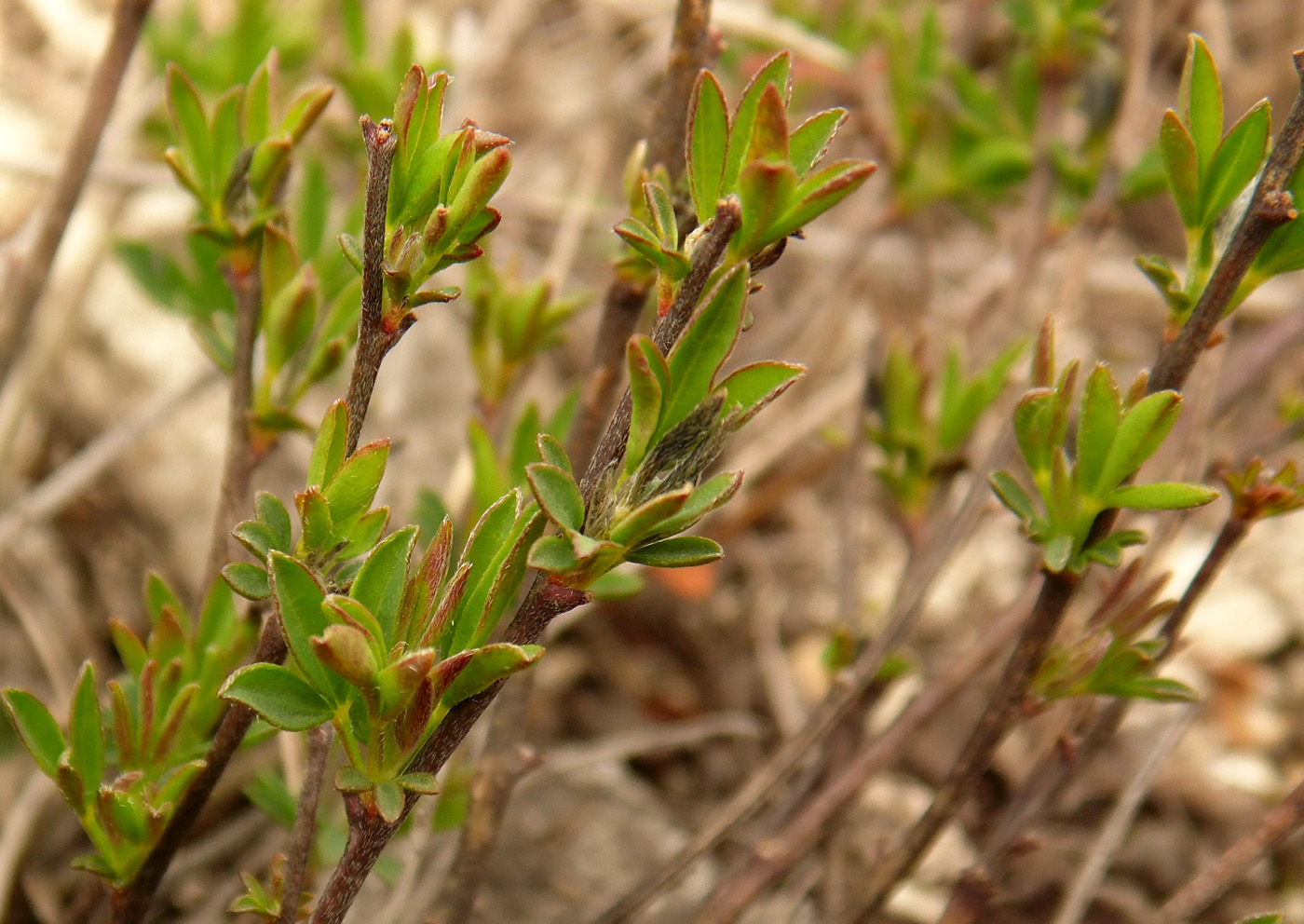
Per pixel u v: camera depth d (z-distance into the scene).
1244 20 1.04
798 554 0.90
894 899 0.69
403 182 0.38
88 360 0.82
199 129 0.44
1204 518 0.93
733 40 0.87
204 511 0.80
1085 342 1.03
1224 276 0.40
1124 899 0.70
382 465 0.39
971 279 1.01
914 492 0.58
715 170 0.38
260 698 0.38
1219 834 0.75
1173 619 0.44
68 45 0.92
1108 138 0.68
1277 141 0.40
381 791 0.38
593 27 0.96
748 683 0.85
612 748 0.70
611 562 0.38
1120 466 0.40
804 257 1.00
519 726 0.49
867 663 0.52
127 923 0.43
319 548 0.39
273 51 0.44
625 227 0.38
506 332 0.51
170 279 0.54
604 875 0.69
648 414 0.37
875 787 0.75
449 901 0.49
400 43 0.66
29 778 0.65
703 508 0.38
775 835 0.58
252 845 0.67
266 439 0.45
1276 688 0.84
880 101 0.83
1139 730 0.78
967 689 0.79
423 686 0.37
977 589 0.88
